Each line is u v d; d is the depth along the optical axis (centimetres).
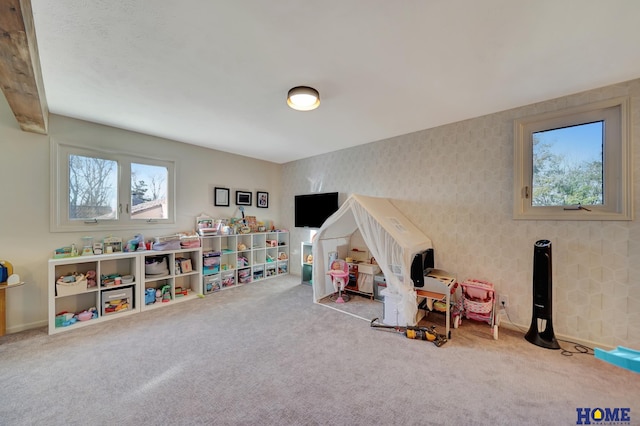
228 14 142
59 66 193
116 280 307
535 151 262
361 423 150
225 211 454
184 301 360
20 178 267
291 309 331
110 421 150
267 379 190
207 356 220
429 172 334
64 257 279
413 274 271
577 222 238
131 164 346
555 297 249
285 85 223
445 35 160
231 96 243
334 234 389
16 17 115
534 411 159
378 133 354
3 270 244
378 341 248
